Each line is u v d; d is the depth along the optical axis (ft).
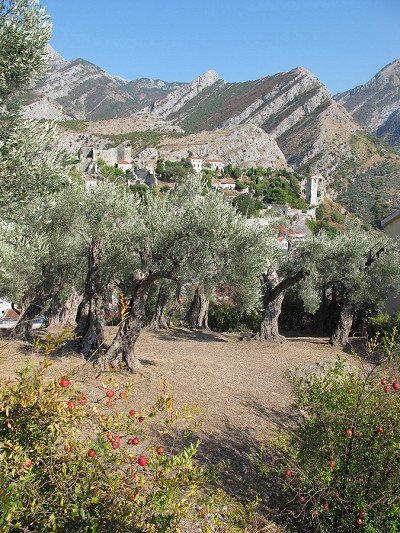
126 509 9.50
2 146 26.05
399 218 84.43
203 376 38.50
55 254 46.34
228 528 14.12
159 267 37.58
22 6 25.96
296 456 19.40
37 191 27.89
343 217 342.23
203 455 23.56
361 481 18.31
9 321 80.89
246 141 520.83
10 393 9.80
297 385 24.12
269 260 44.01
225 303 82.69
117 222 42.11
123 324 35.17
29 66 26.22
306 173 481.87
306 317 83.35
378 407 18.63
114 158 444.14
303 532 19.02
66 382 10.12
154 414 12.07
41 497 8.84
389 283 60.29
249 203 256.11
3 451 9.07
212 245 36.58
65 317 68.49
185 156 499.10
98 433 10.82
